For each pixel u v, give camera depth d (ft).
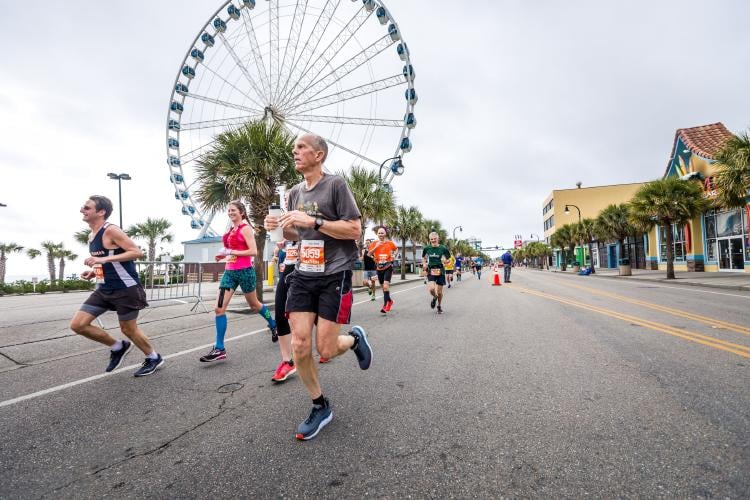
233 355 13.96
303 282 7.59
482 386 10.02
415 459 6.42
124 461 6.54
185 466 6.34
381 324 20.76
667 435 7.04
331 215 7.82
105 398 9.58
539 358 12.75
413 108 73.61
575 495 5.34
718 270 69.41
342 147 73.61
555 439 7.00
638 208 59.52
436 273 24.50
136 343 11.44
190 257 105.91
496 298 34.71
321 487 5.68
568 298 33.37
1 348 15.24
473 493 5.45
